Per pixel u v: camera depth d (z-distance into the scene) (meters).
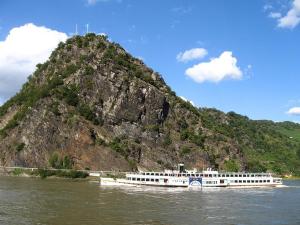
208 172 174.50
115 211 93.50
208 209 101.12
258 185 174.88
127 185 164.12
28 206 96.69
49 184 161.75
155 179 163.75
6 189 135.12
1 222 77.38
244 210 100.62
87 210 93.50
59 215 86.06
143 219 84.94
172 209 99.50
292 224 83.62
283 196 136.25
